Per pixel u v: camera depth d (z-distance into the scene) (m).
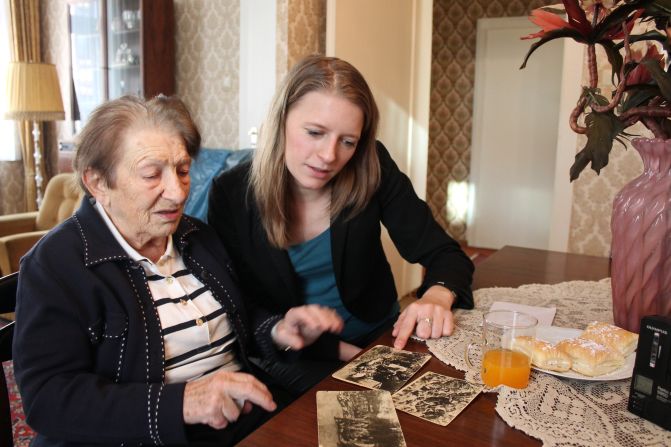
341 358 1.26
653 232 0.96
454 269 1.25
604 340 0.89
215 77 3.92
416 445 0.67
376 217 1.31
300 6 3.19
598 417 0.74
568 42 2.82
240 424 1.05
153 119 0.90
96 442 0.82
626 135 1.04
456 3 5.45
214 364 1.02
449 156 5.70
